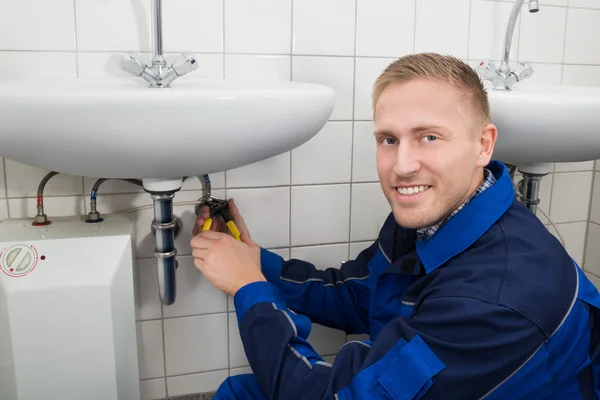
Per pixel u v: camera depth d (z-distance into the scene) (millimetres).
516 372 733
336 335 1413
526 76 1255
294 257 1335
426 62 812
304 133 857
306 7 1220
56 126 699
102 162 775
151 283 1237
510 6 1373
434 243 850
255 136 780
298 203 1309
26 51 1076
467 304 728
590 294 830
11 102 684
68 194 1156
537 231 823
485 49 1379
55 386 936
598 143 1060
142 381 1288
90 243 944
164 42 1144
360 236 1377
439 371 717
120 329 967
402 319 789
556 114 1014
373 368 749
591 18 1462
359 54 1277
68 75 1105
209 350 1315
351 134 1312
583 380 816
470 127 803
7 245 906
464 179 809
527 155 1134
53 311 913
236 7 1174
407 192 811
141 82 1055
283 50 1222
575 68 1481
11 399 925
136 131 712
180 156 772
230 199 1214
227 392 1004
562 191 1565
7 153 776
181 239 1236
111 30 1112
